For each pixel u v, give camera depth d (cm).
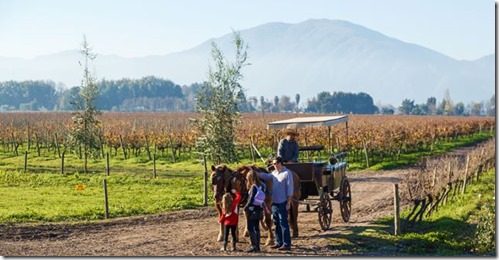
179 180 4378
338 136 6250
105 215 2994
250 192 2189
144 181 4347
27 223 2786
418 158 6128
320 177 2527
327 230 2597
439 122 10206
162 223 2850
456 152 6975
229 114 4397
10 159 6291
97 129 5566
